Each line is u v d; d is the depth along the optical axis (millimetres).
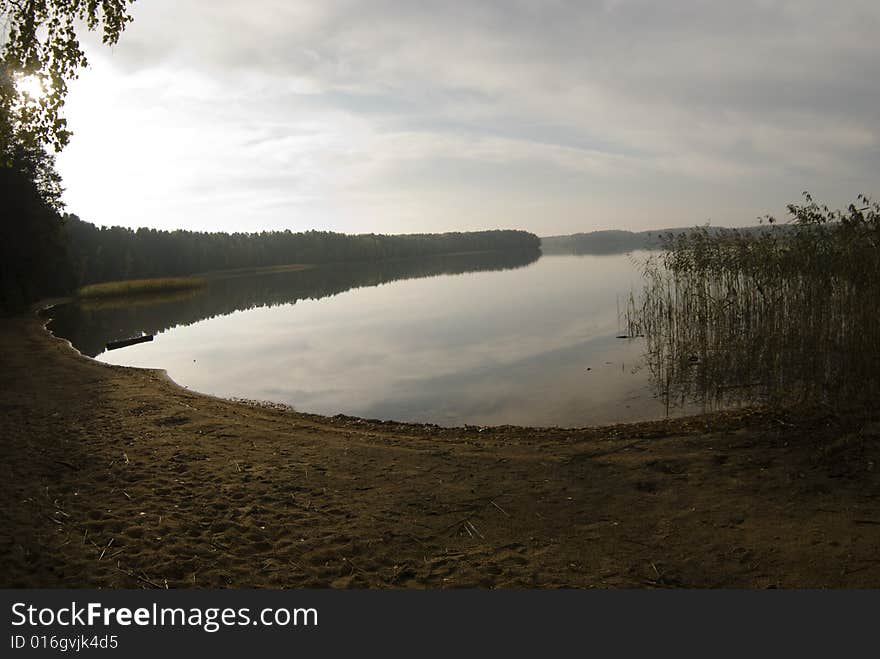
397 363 16578
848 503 5285
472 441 8359
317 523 5547
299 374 15688
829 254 11484
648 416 10070
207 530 5371
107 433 8688
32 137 7609
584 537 5152
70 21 7492
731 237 14789
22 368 14773
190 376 15844
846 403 8281
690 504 5621
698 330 15117
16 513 5641
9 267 31344
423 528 5438
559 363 15055
